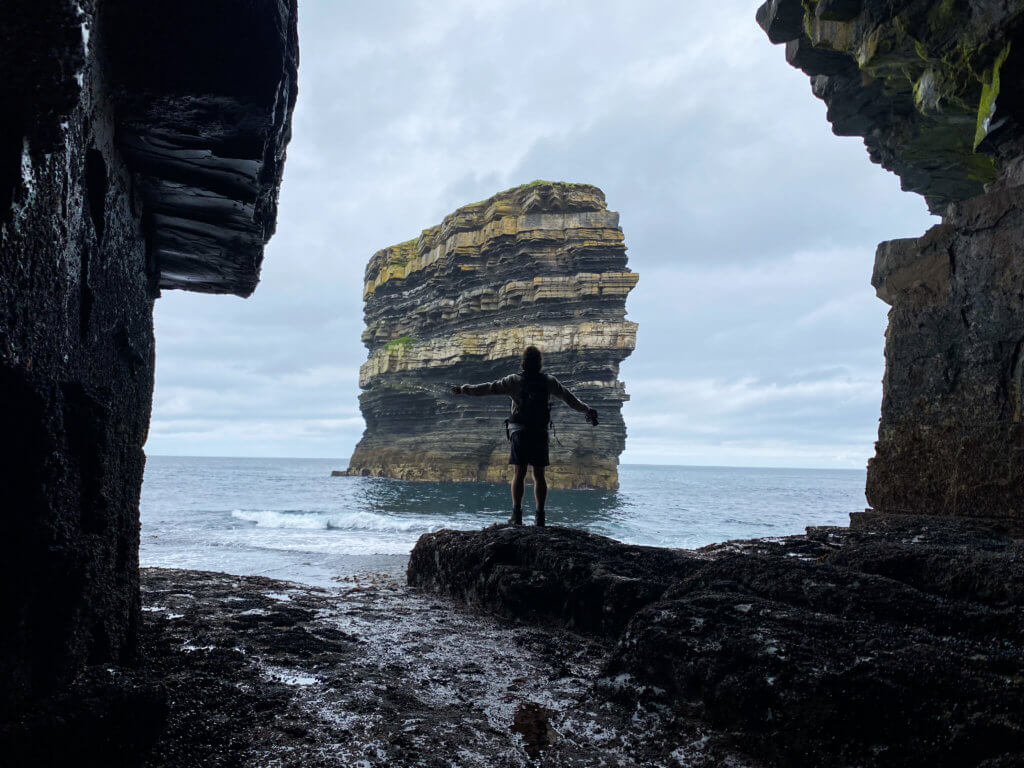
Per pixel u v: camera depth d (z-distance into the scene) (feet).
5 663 4.64
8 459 4.57
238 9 6.03
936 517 19.27
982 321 20.08
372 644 11.28
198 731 7.00
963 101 25.12
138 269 7.93
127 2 5.51
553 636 12.94
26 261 4.38
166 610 12.20
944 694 7.09
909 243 23.17
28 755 4.60
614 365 192.54
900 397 22.81
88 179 5.85
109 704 5.35
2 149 4.03
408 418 231.91
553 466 186.91
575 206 208.74
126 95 6.21
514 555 16.20
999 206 19.84
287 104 7.81
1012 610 8.59
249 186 7.77
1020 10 20.02
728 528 93.61
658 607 10.48
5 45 3.84
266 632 11.20
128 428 7.42
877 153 36.73
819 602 10.05
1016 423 18.57
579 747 7.75
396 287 264.11
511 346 198.70
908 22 25.03
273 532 62.08
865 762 6.90
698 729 8.30
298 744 6.98
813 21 31.14
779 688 7.84
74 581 5.57
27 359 4.52
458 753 7.22
